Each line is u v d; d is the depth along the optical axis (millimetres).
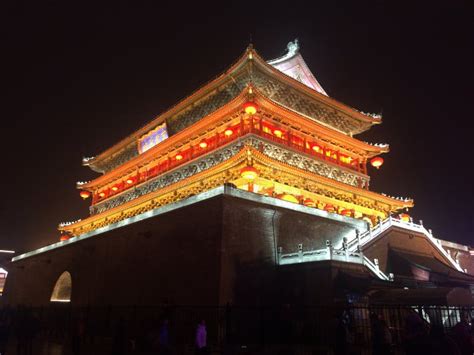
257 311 22609
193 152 40344
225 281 22047
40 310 28703
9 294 46062
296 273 23453
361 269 23422
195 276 23578
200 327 14922
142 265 28328
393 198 41781
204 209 24750
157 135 45094
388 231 30328
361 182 42500
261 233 25219
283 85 38094
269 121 36781
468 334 11875
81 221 48719
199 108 41062
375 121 44594
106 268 32000
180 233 25938
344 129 44750
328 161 39938
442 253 34344
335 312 18422
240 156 31625
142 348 20188
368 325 19750
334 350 14641
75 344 18828
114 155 52781
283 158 36656
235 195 24422
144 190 44406
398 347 15625
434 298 19312
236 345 19812
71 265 36750
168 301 24531
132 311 26969
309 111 41375
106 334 27016
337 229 30500
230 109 34969
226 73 36688
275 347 19375
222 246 22562
